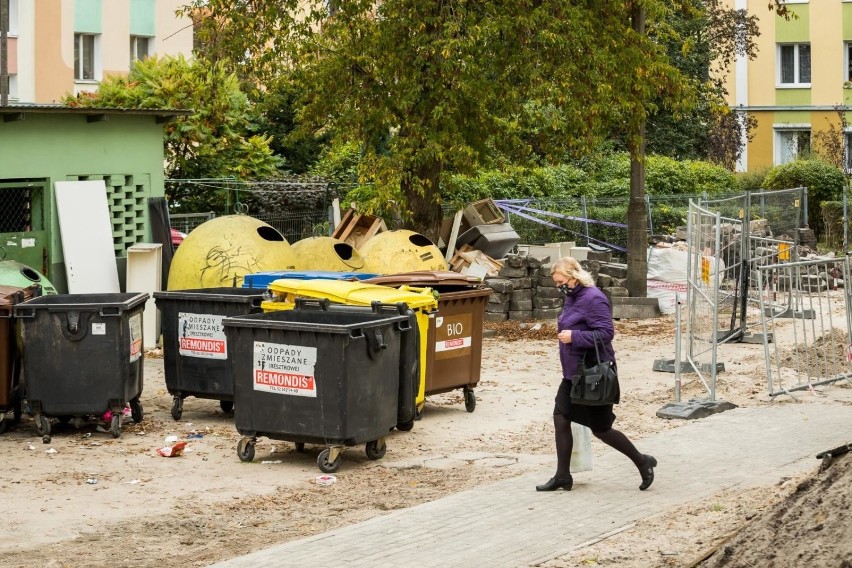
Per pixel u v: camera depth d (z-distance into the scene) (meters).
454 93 23.11
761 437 13.26
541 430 14.40
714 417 14.61
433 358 14.89
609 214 33.59
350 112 24.23
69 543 9.61
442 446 13.55
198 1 25.25
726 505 9.87
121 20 46.53
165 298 15.00
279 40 24.16
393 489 11.45
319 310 13.52
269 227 21.36
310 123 25.39
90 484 11.74
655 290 27.14
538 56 23.30
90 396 13.80
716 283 15.38
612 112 24.39
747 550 7.68
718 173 42.19
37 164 20.45
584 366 10.72
